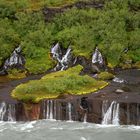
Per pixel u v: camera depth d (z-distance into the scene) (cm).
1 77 8494
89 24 9288
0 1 9775
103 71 8388
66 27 9338
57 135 6203
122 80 7725
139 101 6581
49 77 7988
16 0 10000
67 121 6731
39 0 10075
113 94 6975
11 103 6881
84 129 6388
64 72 8169
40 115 6850
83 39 8869
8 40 9062
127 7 9638
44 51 8938
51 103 6794
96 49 8744
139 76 8000
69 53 8844
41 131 6366
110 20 9288
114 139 6028
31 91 7162
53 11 9600
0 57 8731
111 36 8881
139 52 8762
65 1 9888
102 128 6412
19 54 8862
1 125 6675
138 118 6488
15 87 7681
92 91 7162
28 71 8600
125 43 8881
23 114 6856
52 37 9156
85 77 7488
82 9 9669
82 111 6700
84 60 8581
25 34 9269
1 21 9412
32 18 9475
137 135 6134
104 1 9712
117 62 8606
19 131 6406
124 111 6538
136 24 9262
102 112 6638
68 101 6762
